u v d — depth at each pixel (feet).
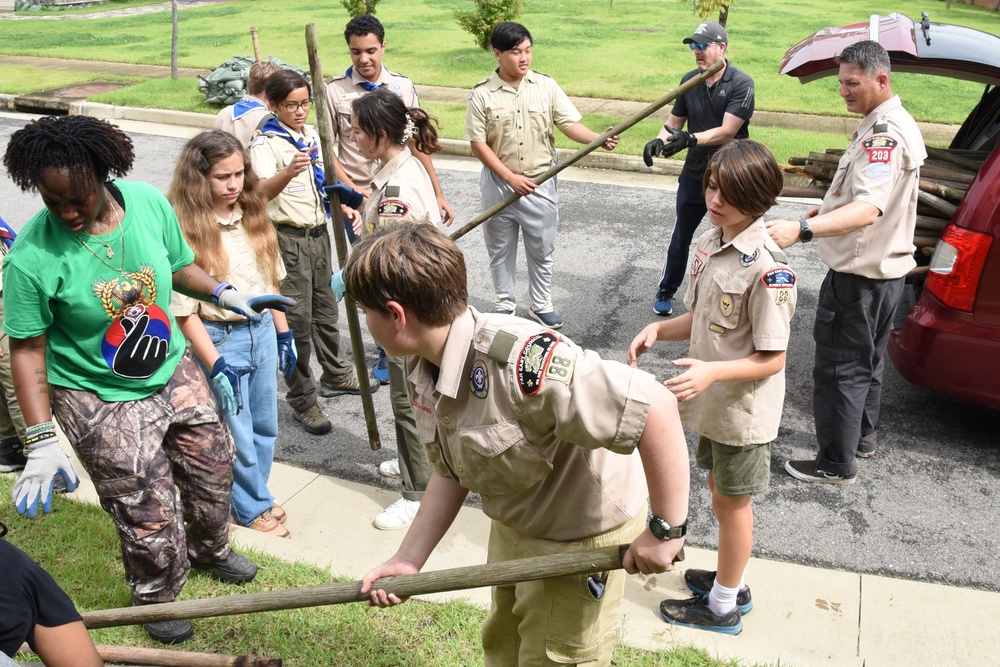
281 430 15.14
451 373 6.23
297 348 14.64
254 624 10.08
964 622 10.41
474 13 51.70
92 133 8.02
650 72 45.37
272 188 13.38
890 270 12.10
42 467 8.36
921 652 9.91
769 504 12.83
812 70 15.99
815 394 13.01
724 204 8.73
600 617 7.52
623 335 18.31
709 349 9.31
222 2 86.58
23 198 26.86
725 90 17.72
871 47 11.97
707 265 9.25
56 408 9.21
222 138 10.75
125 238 8.87
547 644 7.58
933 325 13.41
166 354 9.57
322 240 14.97
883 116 11.94
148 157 31.30
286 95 14.15
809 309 19.44
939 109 37.93
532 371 5.98
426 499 7.54
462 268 6.19
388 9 73.00
